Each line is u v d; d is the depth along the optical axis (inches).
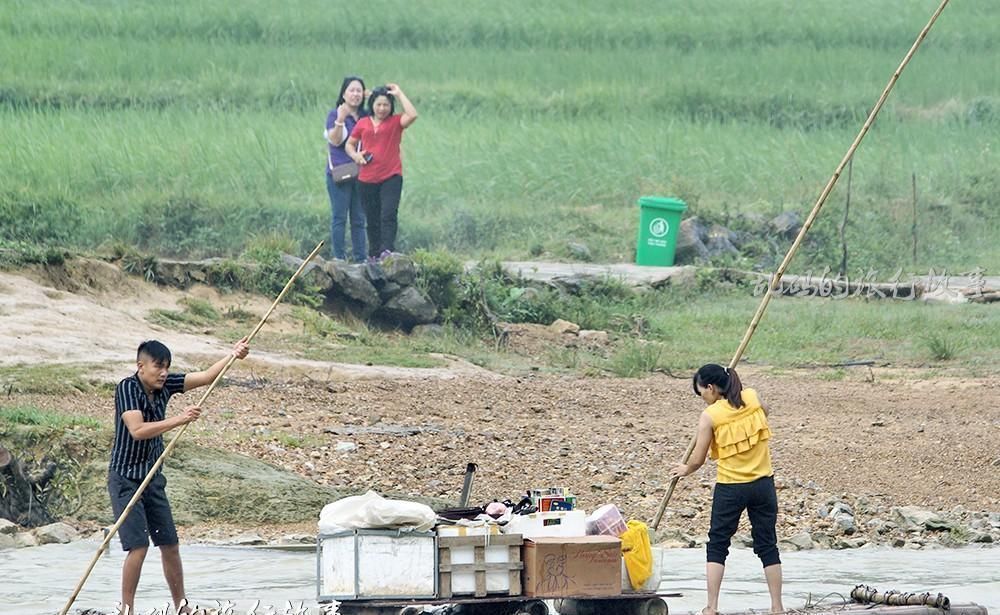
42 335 2842.0
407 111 3678.6
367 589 1268.5
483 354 3494.1
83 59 6510.8
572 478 2417.6
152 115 5728.3
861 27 7775.6
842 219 4982.8
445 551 1285.7
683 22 7844.5
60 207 4306.1
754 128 6215.6
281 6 7628.0
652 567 1373.0
